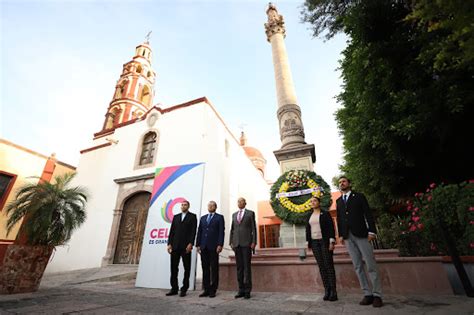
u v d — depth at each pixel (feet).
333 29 14.47
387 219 21.58
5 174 33.71
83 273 24.90
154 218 20.08
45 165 39.06
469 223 10.82
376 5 13.24
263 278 15.35
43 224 14.90
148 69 74.54
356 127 17.85
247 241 13.64
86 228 33.78
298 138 33.12
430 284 11.62
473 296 10.11
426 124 12.17
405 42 12.73
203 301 11.88
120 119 60.34
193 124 33.94
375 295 9.66
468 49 4.95
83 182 38.68
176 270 14.61
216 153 31.24
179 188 20.52
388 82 13.51
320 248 12.41
